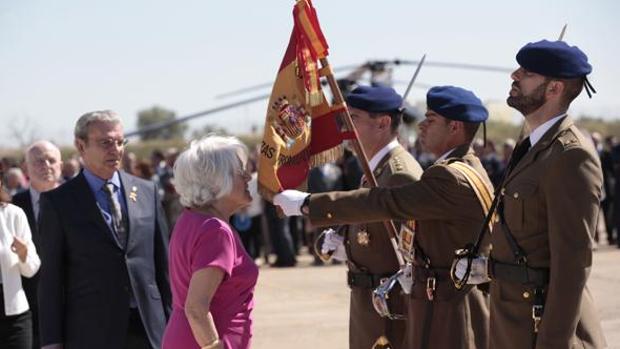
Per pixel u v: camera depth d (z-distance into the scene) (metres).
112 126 6.52
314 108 6.18
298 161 6.11
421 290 6.22
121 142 6.57
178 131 69.88
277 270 18.19
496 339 5.45
